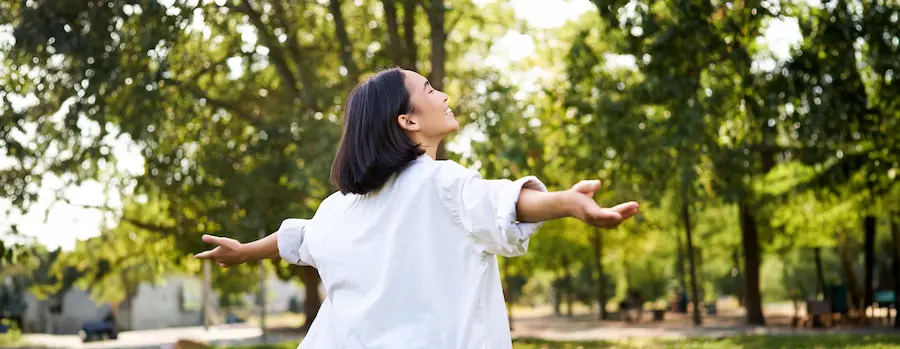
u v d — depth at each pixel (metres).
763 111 13.80
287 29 20.33
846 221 25.22
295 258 2.54
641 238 37.69
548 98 19.25
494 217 1.96
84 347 32.53
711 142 15.41
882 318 29.72
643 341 20.50
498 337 2.11
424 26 22.14
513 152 16.86
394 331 2.10
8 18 17.34
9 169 17.88
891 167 15.81
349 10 21.39
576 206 1.82
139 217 24.89
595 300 52.69
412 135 2.26
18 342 41.03
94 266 28.36
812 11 13.25
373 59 20.14
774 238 31.23
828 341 17.91
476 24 21.91
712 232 37.06
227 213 19.91
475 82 21.23
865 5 13.24
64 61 17.14
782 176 23.56
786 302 60.91
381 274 2.14
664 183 16.56
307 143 18.50
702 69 14.00
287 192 19.84
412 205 2.15
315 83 19.88
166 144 19.03
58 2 16.86
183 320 63.44
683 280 39.12
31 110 17.44
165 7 16.94
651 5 13.66
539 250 38.00
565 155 18.47
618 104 16.00
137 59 17.16
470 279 2.09
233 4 19.33
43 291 28.55
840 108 13.19
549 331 29.12
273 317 65.06
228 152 19.95
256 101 21.08
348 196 2.33
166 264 28.16
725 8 13.52
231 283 55.69
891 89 13.71
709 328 27.84
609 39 15.69
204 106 19.75
